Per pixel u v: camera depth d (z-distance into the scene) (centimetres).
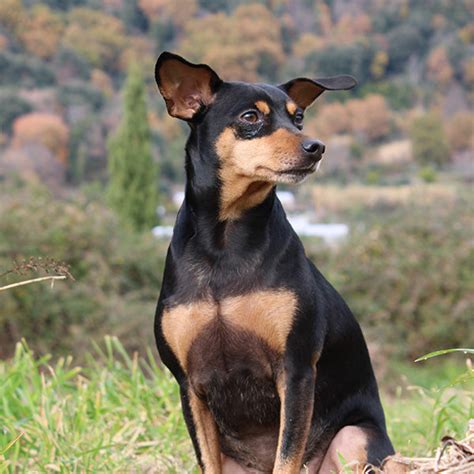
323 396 473
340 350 475
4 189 1352
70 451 534
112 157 2286
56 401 606
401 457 436
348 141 4312
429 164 4144
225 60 4394
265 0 4784
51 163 3669
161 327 453
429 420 597
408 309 1365
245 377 451
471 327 1362
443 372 1286
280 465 432
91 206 1384
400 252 1409
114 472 516
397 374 1248
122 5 5156
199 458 459
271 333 437
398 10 5059
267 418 463
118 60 4866
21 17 4644
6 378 618
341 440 471
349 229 1490
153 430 587
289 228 461
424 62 4916
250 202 446
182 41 4812
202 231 450
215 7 4944
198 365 452
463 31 5009
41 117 3862
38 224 1264
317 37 4781
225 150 456
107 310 1218
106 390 644
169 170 3769
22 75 4397
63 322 1203
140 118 2291
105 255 1319
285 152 444
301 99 521
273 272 439
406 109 4662
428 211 1474
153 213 2266
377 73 4816
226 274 441
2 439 531
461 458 387
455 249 1404
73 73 4588
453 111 4650
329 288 482
